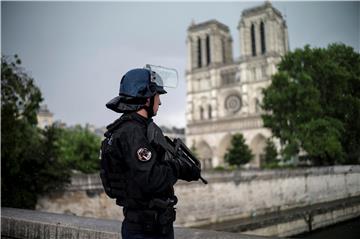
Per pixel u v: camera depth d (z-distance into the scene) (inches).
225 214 1368.1
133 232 120.3
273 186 684.7
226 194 1393.9
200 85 4613.7
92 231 210.5
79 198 979.3
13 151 783.1
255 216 1183.6
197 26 4736.7
